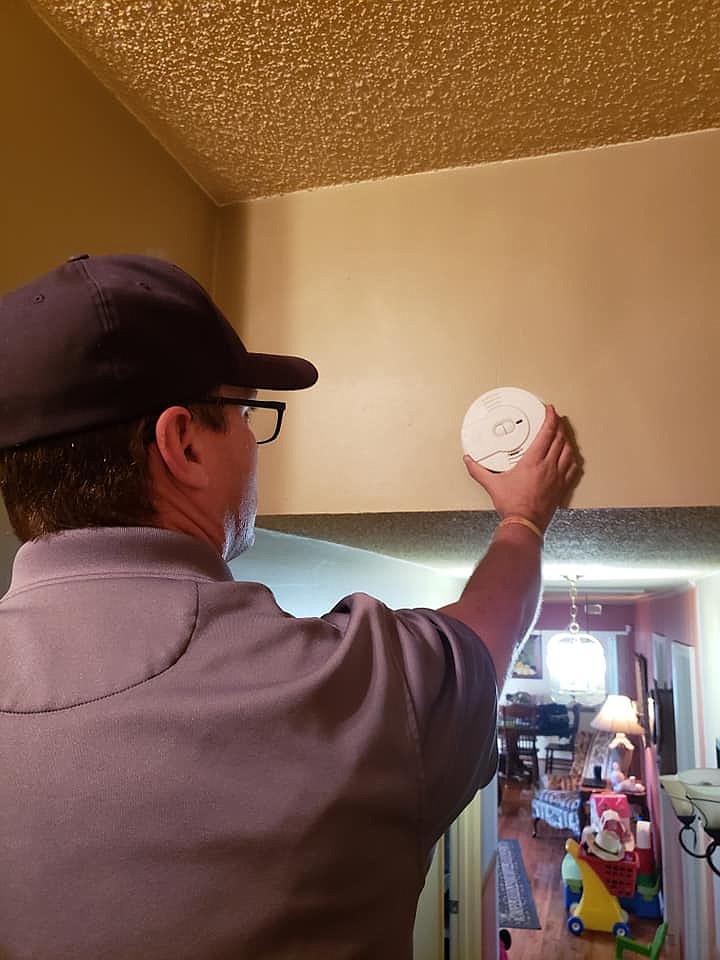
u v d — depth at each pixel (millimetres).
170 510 535
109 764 424
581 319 909
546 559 1813
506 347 932
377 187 1024
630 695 7762
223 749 431
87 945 402
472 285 959
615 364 887
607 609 8055
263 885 415
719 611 2561
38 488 500
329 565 1462
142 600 476
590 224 924
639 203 909
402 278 991
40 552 500
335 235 1031
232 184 1042
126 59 792
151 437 519
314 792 434
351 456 973
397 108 856
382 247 1007
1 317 502
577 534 1170
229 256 1075
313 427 996
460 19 708
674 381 864
